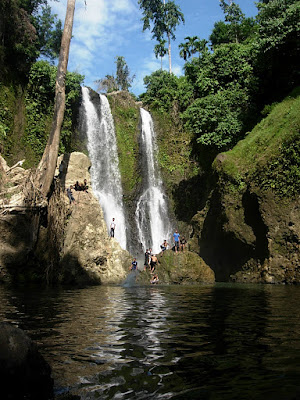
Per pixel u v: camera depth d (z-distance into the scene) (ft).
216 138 77.20
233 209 62.28
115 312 24.23
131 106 111.96
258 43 73.00
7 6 77.05
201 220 75.10
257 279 58.54
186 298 33.47
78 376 11.02
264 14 73.05
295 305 27.58
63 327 18.70
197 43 106.01
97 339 15.93
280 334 16.58
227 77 82.94
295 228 53.11
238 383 10.27
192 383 10.33
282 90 75.41
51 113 87.76
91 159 96.58
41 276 54.90
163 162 109.09
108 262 59.57
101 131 101.96
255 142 63.46
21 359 9.18
